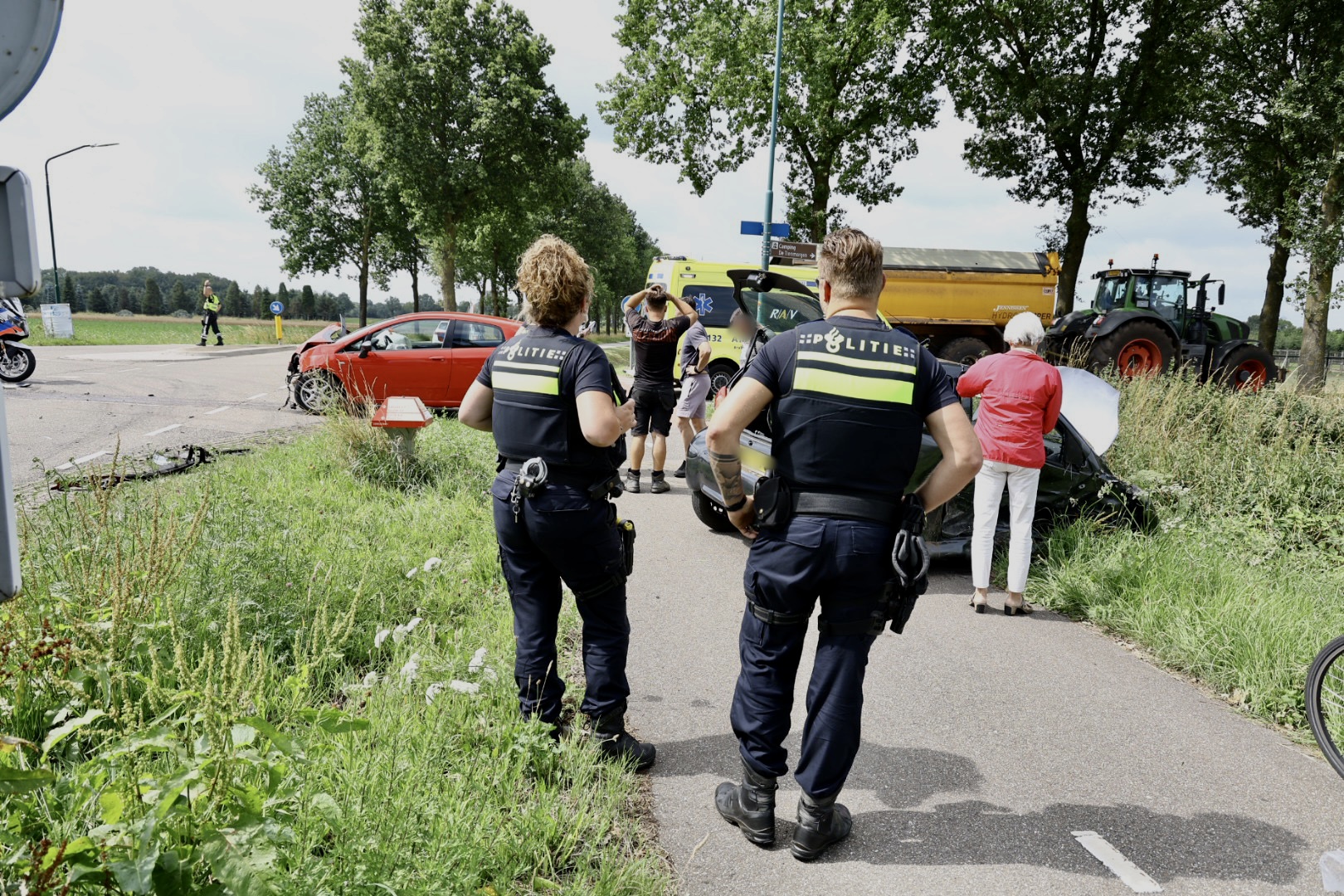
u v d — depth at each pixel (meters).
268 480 6.63
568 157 36.66
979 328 16.95
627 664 4.00
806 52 21.78
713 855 2.53
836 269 2.53
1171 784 3.08
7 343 13.35
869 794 2.93
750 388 2.46
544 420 2.75
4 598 1.23
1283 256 23.33
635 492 7.96
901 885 2.42
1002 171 21.81
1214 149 21.88
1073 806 2.90
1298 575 5.43
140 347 26.75
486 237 42.16
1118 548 5.34
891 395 2.38
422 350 11.44
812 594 2.47
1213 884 2.49
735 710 2.62
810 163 23.61
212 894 1.54
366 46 33.59
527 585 2.94
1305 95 17.91
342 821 1.86
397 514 5.98
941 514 5.70
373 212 47.88
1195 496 6.75
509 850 2.34
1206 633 4.29
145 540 3.43
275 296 112.88
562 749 2.85
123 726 2.29
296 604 3.69
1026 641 4.52
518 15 35.00
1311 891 2.48
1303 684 3.81
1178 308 15.91
